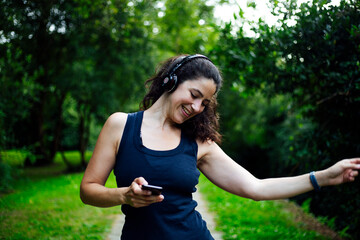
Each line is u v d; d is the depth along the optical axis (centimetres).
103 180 159
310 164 482
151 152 155
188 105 159
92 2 743
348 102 387
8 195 761
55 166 1482
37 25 693
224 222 586
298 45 370
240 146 1559
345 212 507
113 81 1200
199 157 172
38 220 559
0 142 678
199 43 1543
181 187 157
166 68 174
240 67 462
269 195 169
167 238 152
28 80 725
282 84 440
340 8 317
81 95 1148
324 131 448
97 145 160
